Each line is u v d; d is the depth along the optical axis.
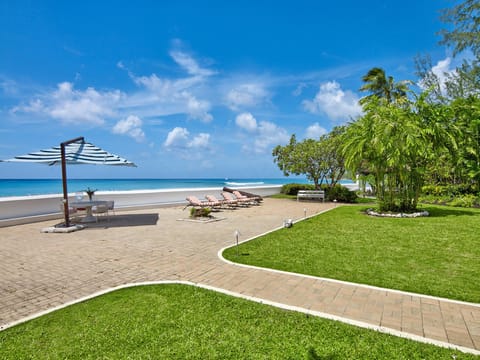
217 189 20.31
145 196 15.84
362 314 3.61
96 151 10.51
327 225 9.97
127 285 4.59
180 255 6.39
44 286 4.68
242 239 7.97
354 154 12.62
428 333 3.16
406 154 11.45
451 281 4.71
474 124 15.44
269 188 25.11
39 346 2.96
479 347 2.88
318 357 2.73
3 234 8.98
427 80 23.14
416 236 8.05
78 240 8.02
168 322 3.40
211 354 2.79
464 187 17.16
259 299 4.04
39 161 9.21
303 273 5.16
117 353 2.83
